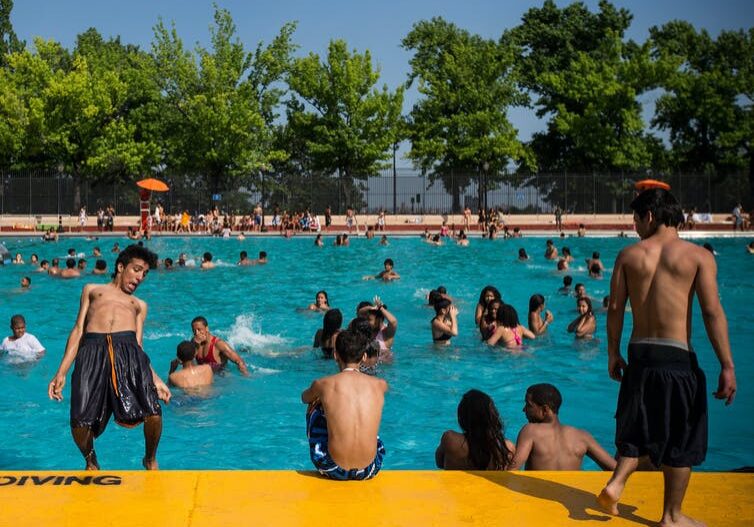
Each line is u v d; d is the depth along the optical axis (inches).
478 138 2431.1
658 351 172.6
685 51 2733.8
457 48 2488.9
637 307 177.0
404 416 400.8
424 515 185.2
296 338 596.7
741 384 467.8
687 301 173.6
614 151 2436.0
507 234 1720.0
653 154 2536.9
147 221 1781.5
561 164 2689.5
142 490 197.0
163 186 1788.9
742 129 2493.8
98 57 2699.3
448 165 2492.6
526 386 456.4
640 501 194.4
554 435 265.7
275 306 764.6
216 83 2332.7
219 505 188.9
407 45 2630.4
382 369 490.6
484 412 264.8
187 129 2357.3
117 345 239.3
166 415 397.7
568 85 2551.7
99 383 235.9
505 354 531.5
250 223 2017.7
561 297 811.4
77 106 2239.2
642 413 172.2
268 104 2460.6
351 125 2421.3
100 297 246.4
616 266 181.2
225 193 2304.4
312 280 973.8
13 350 528.1
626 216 2214.6
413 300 801.6
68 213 2245.3
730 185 2262.6
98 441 359.6
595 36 2817.4
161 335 607.5
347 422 208.5
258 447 354.9
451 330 554.9
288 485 202.7
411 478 209.3
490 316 566.3
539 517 185.2
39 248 1461.6
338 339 228.7
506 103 2474.2
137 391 238.5
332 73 2416.3
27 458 340.8
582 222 2172.7
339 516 184.1
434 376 476.1
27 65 2276.1
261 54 2437.3
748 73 2568.9
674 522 178.4
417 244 1552.7
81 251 1406.3
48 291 853.8
